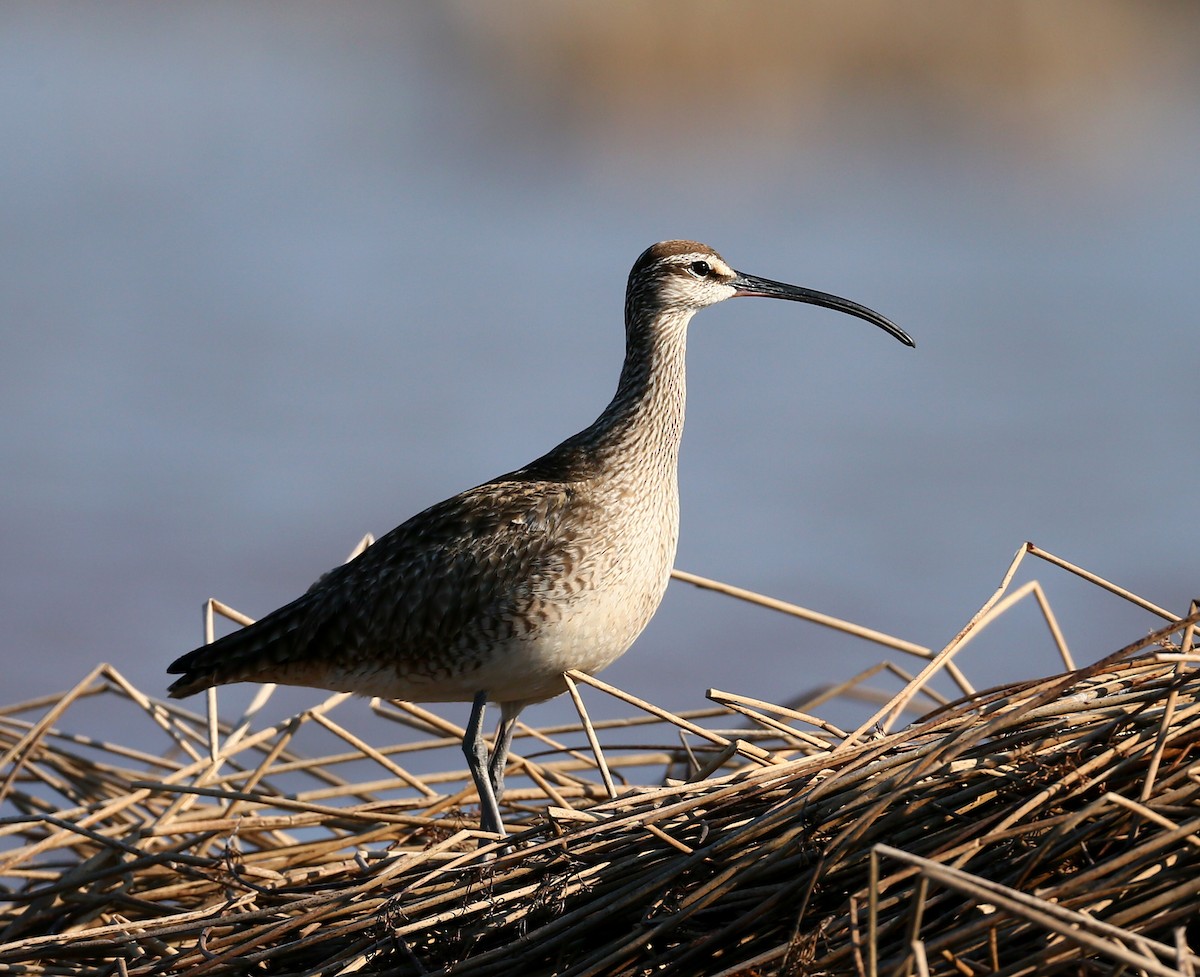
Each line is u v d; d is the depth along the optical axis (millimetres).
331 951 8383
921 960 6402
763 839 8055
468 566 10508
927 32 50375
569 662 10680
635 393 11281
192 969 8133
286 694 16859
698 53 49938
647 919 7848
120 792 11375
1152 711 7895
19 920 9477
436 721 11281
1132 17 51094
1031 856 7289
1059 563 9328
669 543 11109
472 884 8281
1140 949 6363
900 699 9062
